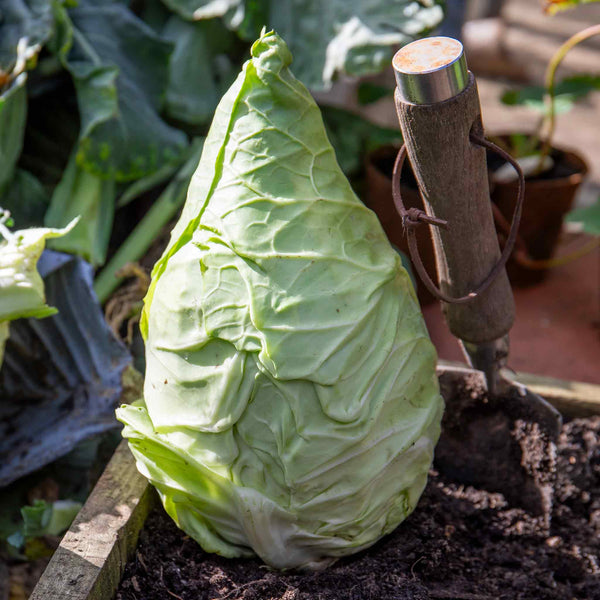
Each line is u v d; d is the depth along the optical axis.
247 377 0.61
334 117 1.23
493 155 1.12
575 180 1.04
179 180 0.98
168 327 0.63
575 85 1.19
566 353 1.01
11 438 0.80
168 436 0.63
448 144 0.60
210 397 0.62
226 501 0.63
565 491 0.72
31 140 1.03
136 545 0.67
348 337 0.61
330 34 0.98
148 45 1.00
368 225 0.64
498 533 0.70
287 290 0.61
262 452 0.62
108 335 0.82
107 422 0.80
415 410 0.64
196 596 0.64
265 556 0.64
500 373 0.72
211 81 1.07
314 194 0.62
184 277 0.63
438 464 0.74
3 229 0.71
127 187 1.02
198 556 0.67
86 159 0.92
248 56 1.14
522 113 2.00
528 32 2.51
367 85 1.32
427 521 0.70
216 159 0.62
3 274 0.69
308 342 0.61
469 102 0.59
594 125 1.96
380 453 0.63
